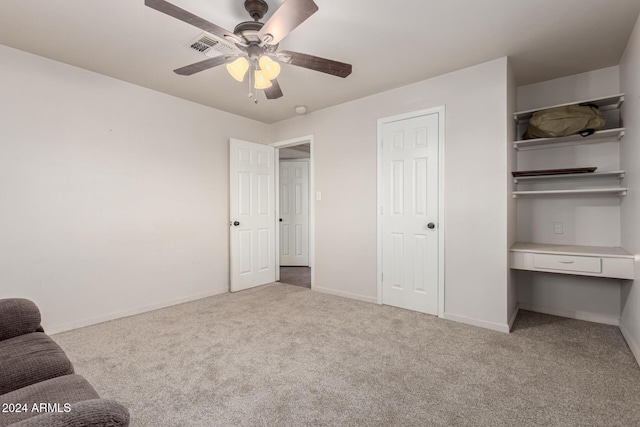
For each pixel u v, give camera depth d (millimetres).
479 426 1530
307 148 5629
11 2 1891
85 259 2826
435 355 2246
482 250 2768
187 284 3580
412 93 3158
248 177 4164
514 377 1953
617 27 2203
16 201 2479
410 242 3209
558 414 1610
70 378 1195
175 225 3477
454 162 2910
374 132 3451
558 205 3018
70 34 2250
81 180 2805
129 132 3109
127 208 3098
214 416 1609
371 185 3486
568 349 2322
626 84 2479
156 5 1470
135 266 3152
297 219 6020
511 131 2834
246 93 3381
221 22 2105
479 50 2518
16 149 2477
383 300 3420
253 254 4227
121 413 786
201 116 3730
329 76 2979
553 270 2580
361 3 1925
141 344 2441
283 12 1537
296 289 4109
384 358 2207
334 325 2818
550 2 1931
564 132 2668
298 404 1707
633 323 2297
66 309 2715
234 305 3418
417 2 1922
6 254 2434
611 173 2619
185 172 3574
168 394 1795
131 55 2557
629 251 2432
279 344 2438
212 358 2215
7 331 1479
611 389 1818
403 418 1591
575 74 2945
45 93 2609
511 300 2852
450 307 2951
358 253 3605
